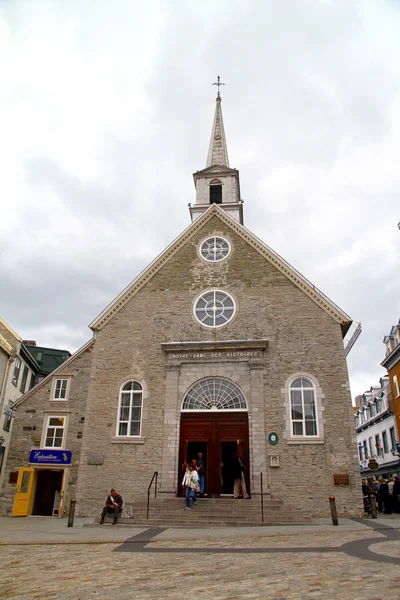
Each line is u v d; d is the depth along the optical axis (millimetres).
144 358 21219
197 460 19359
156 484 18344
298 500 17797
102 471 19406
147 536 12680
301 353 20109
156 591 6504
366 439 49781
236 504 17219
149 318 21969
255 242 22641
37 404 24703
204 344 20547
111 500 16141
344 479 17828
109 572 7961
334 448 18359
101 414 20453
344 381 19328
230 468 20172
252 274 22016
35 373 34656
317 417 18922
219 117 33844
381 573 7164
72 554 10008
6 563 8977
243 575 7379
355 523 15266
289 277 21578
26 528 15273
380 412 44344
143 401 20375
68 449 23562
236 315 21328
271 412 19266
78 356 25406
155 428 19797
